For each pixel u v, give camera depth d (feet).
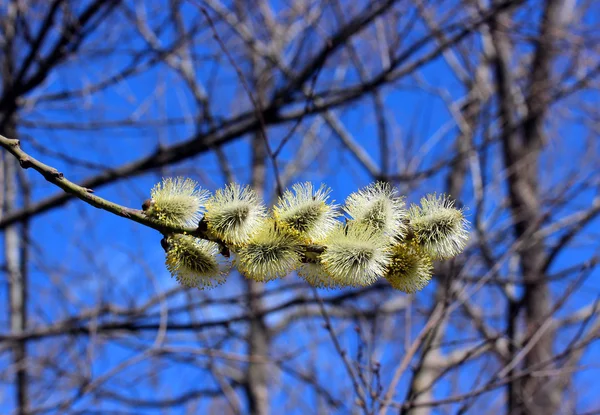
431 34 25.70
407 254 9.75
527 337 19.34
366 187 10.22
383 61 30.04
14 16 25.12
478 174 29.12
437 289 25.03
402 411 16.88
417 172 30.63
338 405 24.95
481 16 26.02
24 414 27.86
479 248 24.89
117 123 27.91
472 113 33.35
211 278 9.50
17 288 32.45
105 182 27.66
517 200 30.60
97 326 28.17
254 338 34.73
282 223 9.53
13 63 25.39
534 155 32.14
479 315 27.30
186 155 27.50
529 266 29.01
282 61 30.86
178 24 29.48
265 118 26.94
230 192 9.62
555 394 24.75
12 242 32.73
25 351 30.04
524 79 36.27
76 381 28.91
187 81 31.14
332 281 9.63
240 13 29.84
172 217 9.33
